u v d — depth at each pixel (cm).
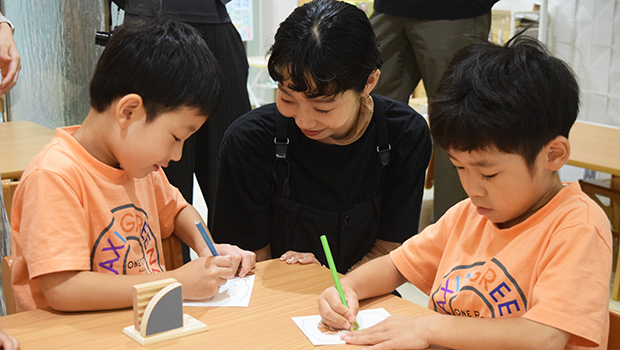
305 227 135
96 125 98
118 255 100
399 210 142
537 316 79
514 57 80
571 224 83
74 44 265
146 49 91
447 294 97
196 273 94
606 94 396
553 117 79
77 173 95
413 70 268
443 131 82
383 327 84
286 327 86
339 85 103
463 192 264
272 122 131
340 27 102
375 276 103
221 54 193
